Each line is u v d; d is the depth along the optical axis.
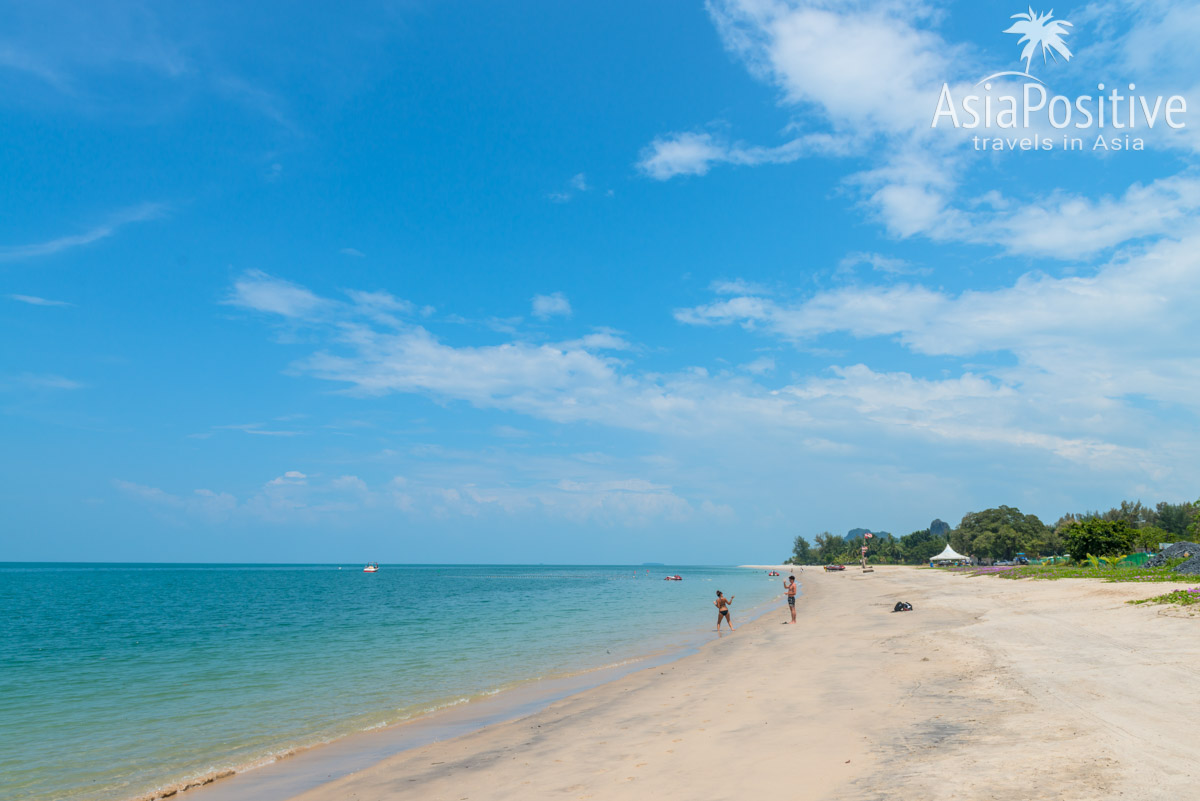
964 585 60.53
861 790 8.27
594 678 21.73
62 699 20.95
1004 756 8.99
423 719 16.59
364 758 13.14
